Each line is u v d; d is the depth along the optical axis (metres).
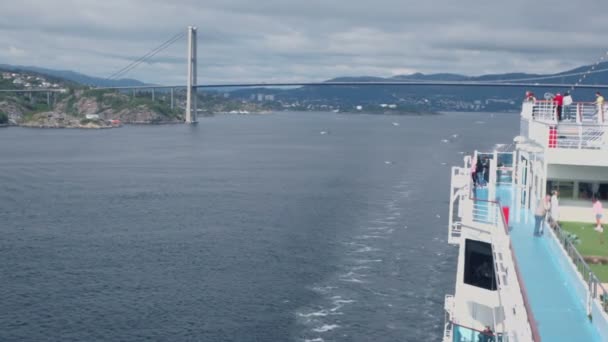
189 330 45.97
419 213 86.62
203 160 163.12
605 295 16.50
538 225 24.34
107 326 46.72
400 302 51.38
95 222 81.69
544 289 18.92
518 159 32.06
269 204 94.31
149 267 61.34
